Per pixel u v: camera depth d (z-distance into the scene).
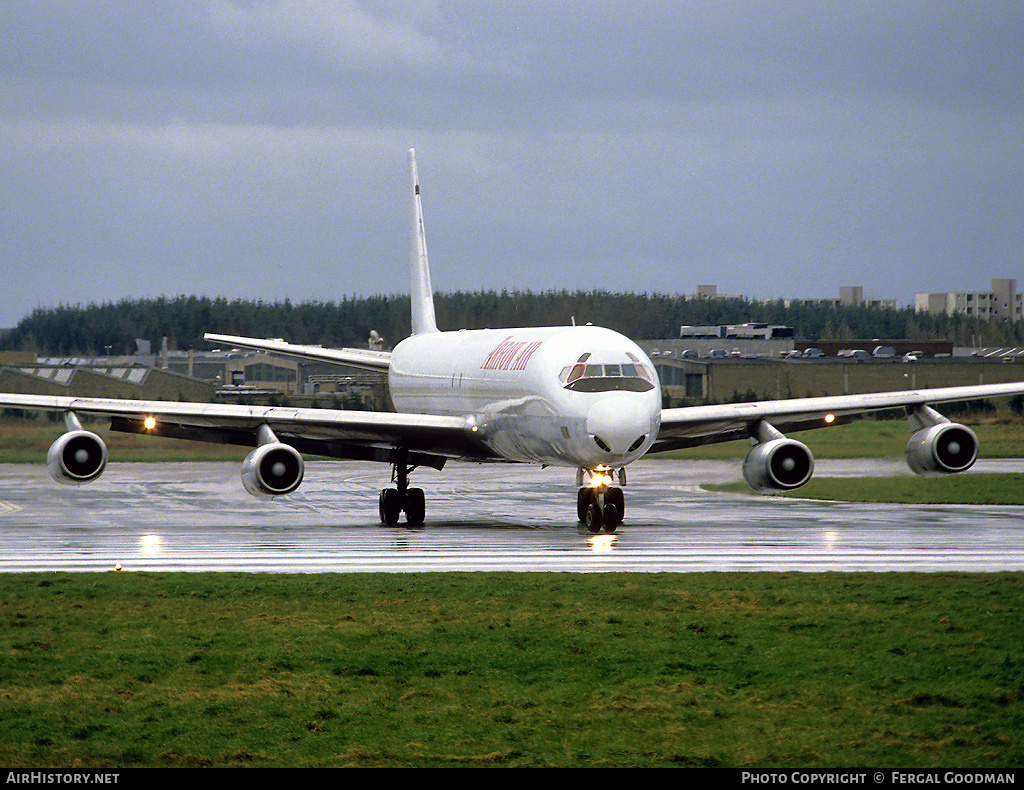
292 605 54.69
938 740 36.38
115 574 64.88
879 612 52.72
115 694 40.91
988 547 79.06
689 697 40.41
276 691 41.28
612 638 47.91
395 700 40.34
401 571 67.56
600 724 37.97
